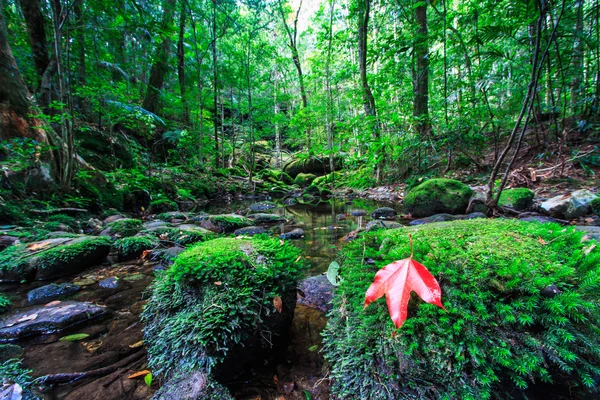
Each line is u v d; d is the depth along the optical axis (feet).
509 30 12.42
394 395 2.84
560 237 3.79
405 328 3.01
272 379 3.81
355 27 27.68
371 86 23.99
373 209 17.70
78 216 12.78
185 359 3.69
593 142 15.02
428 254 3.59
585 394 2.69
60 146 12.82
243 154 43.29
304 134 38.99
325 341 4.04
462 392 2.64
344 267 4.47
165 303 4.51
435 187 14.02
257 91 37.24
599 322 2.72
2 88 12.03
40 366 3.97
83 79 21.72
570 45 14.71
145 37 22.45
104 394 3.48
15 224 10.04
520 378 2.66
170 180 23.45
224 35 32.96
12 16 19.40
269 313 4.02
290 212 18.66
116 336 4.76
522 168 15.88
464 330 2.85
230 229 13.26
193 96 33.12
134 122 21.25
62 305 5.58
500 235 4.02
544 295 2.87
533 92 8.75
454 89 17.76
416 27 19.58
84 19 16.52
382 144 20.89
